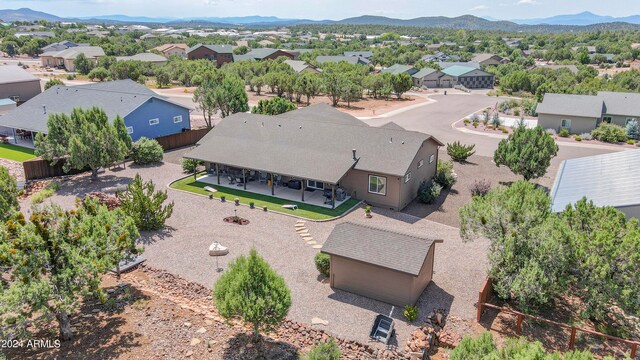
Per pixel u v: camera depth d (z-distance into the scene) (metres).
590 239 18.16
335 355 14.72
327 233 27.00
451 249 25.19
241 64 106.19
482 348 12.80
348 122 43.41
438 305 19.84
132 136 44.31
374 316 18.98
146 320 17.34
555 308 19.64
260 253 24.28
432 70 114.62
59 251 15.47
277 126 37.59
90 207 18.59
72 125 34.72
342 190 32.81
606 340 17.47
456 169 41.47
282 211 30.12
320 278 21.94
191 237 26.02
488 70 127.31
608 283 17.00
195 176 36.25
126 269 21.94
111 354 15.23
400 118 68.00
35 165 35.28
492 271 18.98
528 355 11.60
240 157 34.38
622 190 23.47
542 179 38.72
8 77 67.00
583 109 57.66
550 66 128.75
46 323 16.91
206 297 19.61
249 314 14.83
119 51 143.88
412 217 30.05
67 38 182.75
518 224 19.19
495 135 56.41
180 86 95.88
